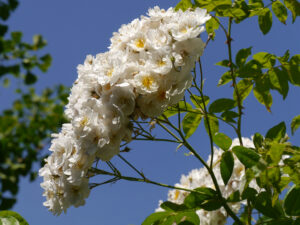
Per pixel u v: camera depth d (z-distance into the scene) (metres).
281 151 0.59
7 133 1.92
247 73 0.79
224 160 0.73
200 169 0.99
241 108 0.78
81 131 0.68
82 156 0.69
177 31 0.68
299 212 0.66
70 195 0.72
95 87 0.70
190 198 0.73
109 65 0.69
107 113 0.68
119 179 0.74
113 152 0.69
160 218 0.75
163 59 0.66
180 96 0.68
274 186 0.60
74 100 0.73
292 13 0.79
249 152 0.64
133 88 0.68
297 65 0.79
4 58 2.17
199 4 0.76
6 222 0.63
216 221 0.91
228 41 0.80
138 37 0.70
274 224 0.68
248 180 0.60
